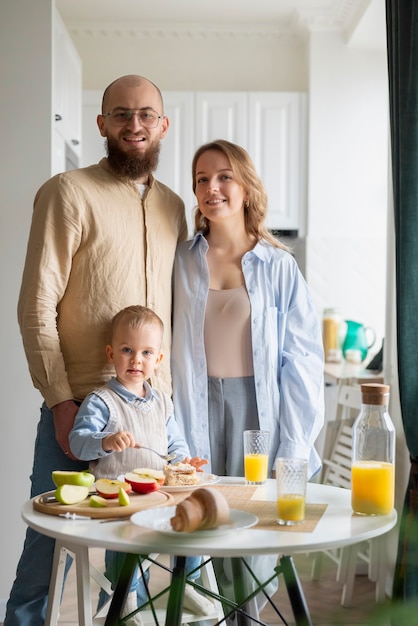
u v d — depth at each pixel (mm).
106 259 2174
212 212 2324
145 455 1993
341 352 4953
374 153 5250
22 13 3176
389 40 2768
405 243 2564
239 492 1809
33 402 3156
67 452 2061
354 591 3381
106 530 1457
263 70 5539
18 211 3176
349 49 5215
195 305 2324
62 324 2189
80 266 2174
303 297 2410
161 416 2076
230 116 5246
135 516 1479
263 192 2398
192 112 5223
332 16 5094
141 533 1438
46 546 2113
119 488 1645
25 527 3154
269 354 2309
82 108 5219
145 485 1699
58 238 2146
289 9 5133
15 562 3143
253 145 5254
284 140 5273
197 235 2383
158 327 2080
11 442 3156
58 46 3881
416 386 2611
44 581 2125
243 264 2361
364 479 1614
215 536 1418
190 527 1378
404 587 1959
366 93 5223
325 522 1546
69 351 2184
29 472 3158
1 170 3178
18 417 3156
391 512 1630
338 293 5273
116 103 2221
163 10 5176
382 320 5301
